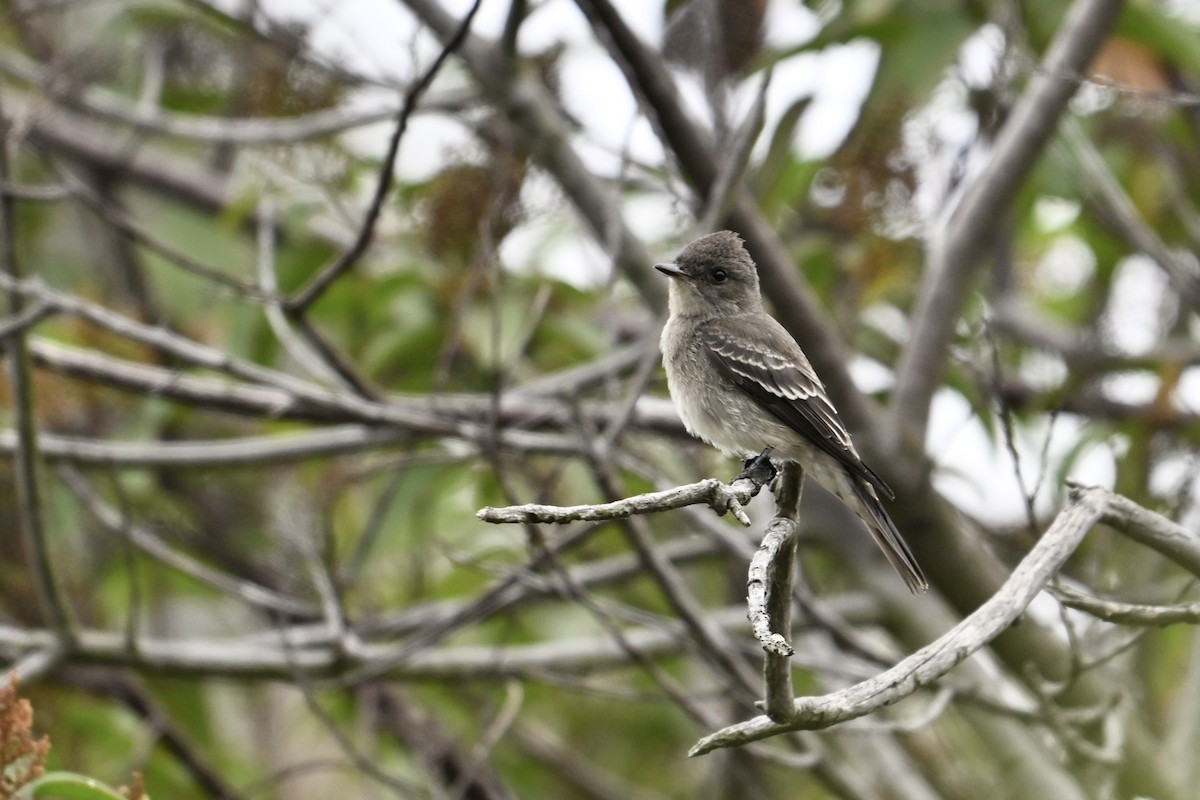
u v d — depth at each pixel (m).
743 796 13.96
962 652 6.35
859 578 12.50
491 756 14.00
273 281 12.46
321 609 14.00
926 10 12.18
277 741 15.71
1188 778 9.95
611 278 11.10
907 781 12.75
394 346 13.23
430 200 12.55
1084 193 14.59
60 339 14.61
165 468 12.75
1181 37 12.86
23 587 14.53
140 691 14.22
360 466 14.63
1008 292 15.16
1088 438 13.02
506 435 11.58
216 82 16.41
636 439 13.28
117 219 11.12
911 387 11.36
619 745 16.89
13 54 16.12
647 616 11.31
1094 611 6.97
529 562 11.77
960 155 12.59
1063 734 9.22
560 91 12.93
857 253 13.66
